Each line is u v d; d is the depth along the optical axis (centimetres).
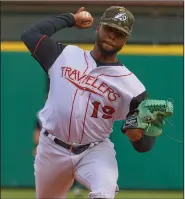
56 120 1143
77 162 1171
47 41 1160
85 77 1127
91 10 2630
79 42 2572
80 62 1139
